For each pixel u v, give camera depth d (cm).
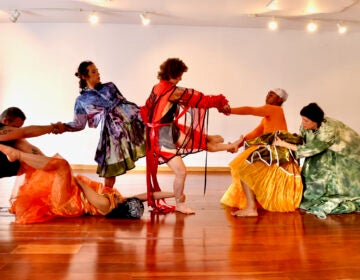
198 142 351
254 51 677
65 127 353
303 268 229
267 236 290
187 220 335
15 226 307
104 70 668
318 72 686
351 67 688
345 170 375
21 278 209
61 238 278
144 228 307
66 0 532
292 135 378
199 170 679
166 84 339
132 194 457
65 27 661
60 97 667
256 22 637
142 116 352
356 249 262
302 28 670
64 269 222
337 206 360
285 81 684
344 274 221
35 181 330
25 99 667
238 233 297
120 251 253
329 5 531
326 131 364
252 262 237
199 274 218
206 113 359
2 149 319
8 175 331
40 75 665
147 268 226
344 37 684
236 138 681
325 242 276
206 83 677
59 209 329
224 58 675
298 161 383
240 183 385
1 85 665
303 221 333
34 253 247
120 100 369
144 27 665
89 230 299
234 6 550
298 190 373
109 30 663
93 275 215
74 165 669
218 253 252
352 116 695
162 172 654
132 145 365
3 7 569
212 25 662
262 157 362
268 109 384
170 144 345
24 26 660
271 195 364
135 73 670
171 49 670
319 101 690
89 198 335
